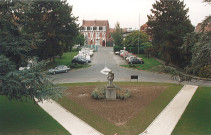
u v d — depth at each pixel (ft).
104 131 46.93
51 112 58.44
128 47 203.10
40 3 118.83
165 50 118.32
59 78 103.30
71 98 70.59
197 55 55.62
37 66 48.75
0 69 49.19
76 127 48.85
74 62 138.41
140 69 126.41
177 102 67.41
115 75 110.42
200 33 58.65
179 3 122.72
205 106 63.98
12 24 54.60
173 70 58.23
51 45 120.37
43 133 45.60
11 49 52.54
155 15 125.08
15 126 49.16
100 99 69.62
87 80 98.53
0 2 50.65
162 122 51.93
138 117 54.80
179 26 114.83
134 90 80.74
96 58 174.09
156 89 82.58
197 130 47.73
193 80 101.45
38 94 49.11
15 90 47.03
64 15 120.57
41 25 114.11
